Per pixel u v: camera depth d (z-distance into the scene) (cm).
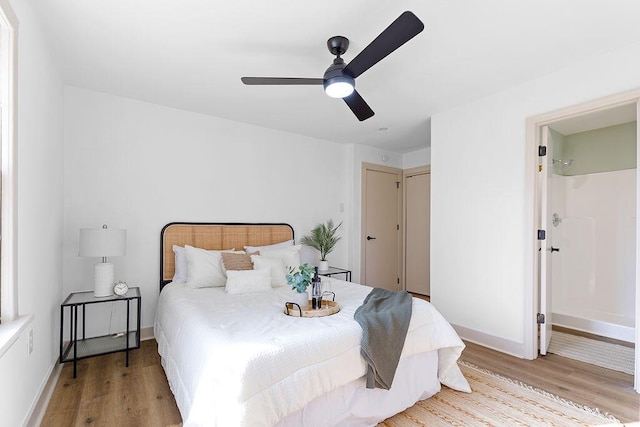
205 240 349
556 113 259
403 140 465
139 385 227
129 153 312
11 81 152
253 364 143
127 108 312
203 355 160
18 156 162
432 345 210
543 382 236
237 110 345
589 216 379
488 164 306
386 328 189
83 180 290
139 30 204
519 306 283
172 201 336
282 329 179
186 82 278
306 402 153
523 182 281
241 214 382
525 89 279
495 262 300
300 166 436
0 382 133
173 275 328
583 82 245
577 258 386
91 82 278
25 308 172
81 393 215
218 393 141
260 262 312
